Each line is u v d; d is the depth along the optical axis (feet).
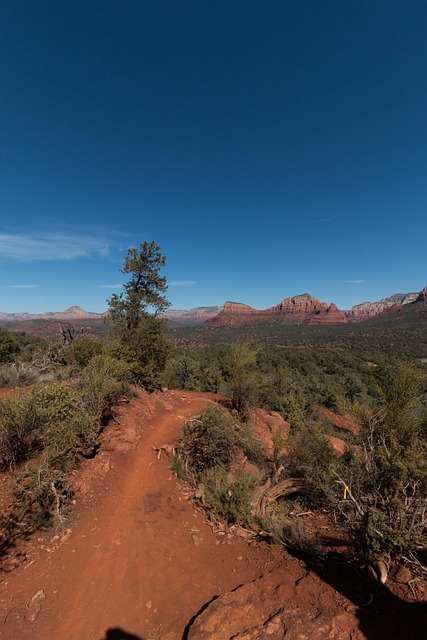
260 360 150.82
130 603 13.25
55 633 11.71
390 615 11.23
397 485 13.20
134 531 17.79
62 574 14.37
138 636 11.80
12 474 20.10
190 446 27.76
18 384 37.65
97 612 12.72
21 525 16.85
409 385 14.83
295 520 20.24
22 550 15.46
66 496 19.31
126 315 46.24
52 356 52.70
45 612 12.45
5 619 11.95
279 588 13.24
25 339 108.17
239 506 19.76
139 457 26.45
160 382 49.47
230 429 27.55
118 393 34.01
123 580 14.43
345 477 15.51
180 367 88.07
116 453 25.89
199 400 52.44
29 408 23.00
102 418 29.09
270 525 18.97
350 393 87.76
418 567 13.12
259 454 32.37
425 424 14.39
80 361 49.21
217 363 128.77
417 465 13.14
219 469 25.36
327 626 10.90
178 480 24.50
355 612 11.52
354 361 182.70
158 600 13.47
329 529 20.02
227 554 16.62
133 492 21.67
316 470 18.52
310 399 78.33
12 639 11.33
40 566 14.65
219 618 11.62
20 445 22.13
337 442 41.09
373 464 14.82
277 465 28.99
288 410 57.62
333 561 15.71
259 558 16.16
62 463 21.67
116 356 41.60
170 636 11.73
